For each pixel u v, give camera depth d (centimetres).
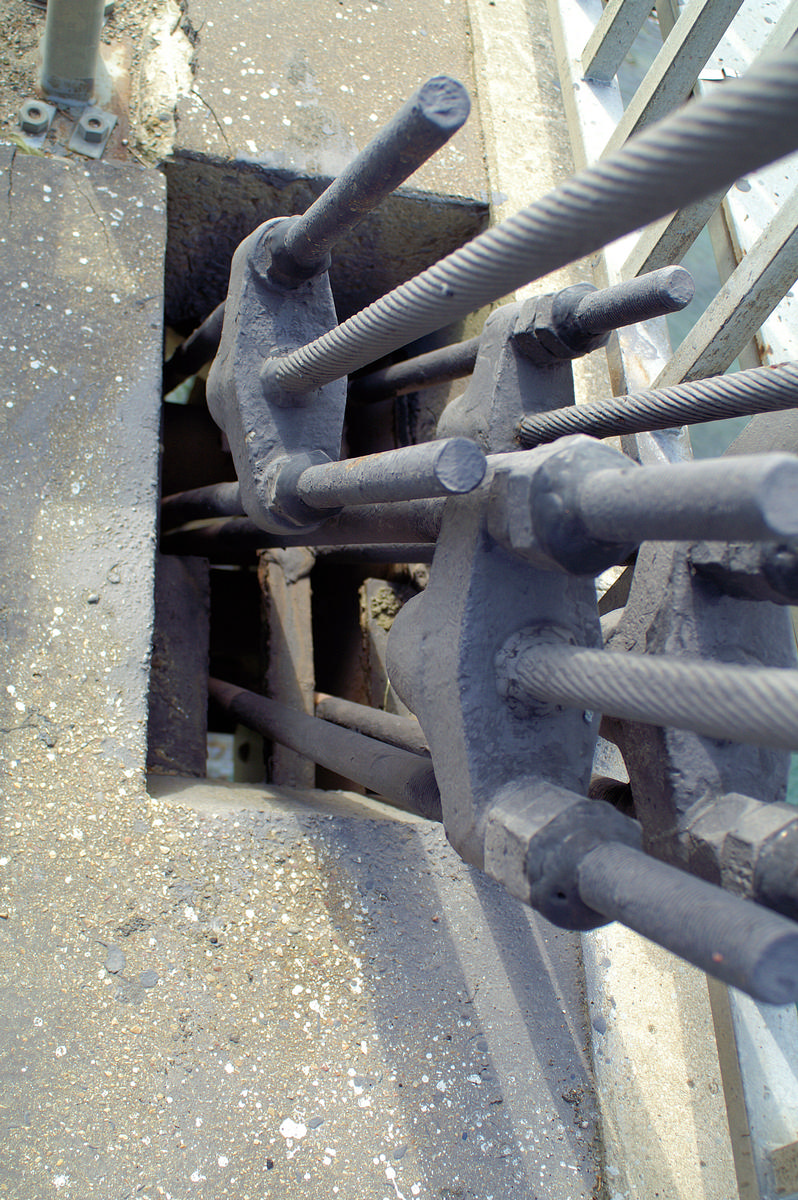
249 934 172
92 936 161
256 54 238
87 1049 154
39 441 186
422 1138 168
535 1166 175
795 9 197
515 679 117
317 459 163
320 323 172
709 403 128
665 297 128
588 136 258
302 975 172
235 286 171
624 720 129
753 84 66
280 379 160
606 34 253
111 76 222
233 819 179
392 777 166
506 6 281
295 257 159
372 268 273
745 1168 181
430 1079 174
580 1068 186
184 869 172
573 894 101
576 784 124
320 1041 169
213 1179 153
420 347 297
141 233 205
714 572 121
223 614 361
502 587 121
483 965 188
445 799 124
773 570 113
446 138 112
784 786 125
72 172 203
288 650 279
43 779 169
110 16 229
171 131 221
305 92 239
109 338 196
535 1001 189
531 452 114
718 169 73
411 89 254
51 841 165
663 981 200
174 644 239
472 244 99
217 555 289
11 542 179
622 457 104
